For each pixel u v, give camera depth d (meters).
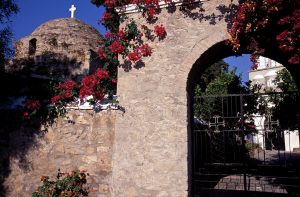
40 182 5.98
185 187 5.02
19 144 6.23
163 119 5.35
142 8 5.68
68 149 5.96
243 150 5.73
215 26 5.34
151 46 5.63
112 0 5.84
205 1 5.46
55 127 6.10
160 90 5.46
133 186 5.27
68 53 9.76
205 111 11.05
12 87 6.62
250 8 4.62
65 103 6.08
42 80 6.70
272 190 8.41
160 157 5.23
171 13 5.63
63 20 11.08
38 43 10.03
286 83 11.96
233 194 7.86
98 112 5.94
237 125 7.55
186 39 5.47
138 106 5.52
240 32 4.89
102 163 5.70
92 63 9.64
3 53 7.04
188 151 5.23
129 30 5.64
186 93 5.34
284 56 5.60
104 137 5.80
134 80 5.63
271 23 4.84
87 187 5.70
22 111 6.28
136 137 5.43
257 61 4.98
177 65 5.44
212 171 10.38
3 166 6.23
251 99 9.45
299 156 14.10
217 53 5.87
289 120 8.78
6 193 6.09
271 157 13.76
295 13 4.28
